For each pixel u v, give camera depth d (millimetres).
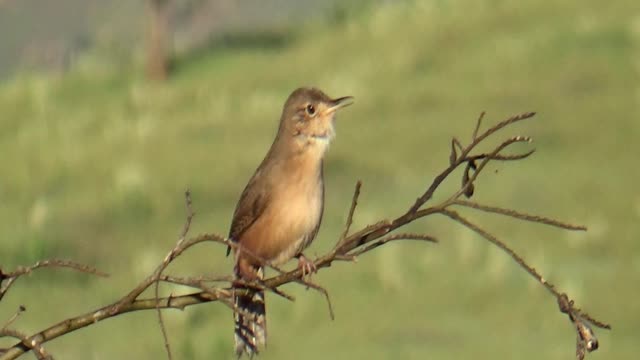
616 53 28141
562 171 22016
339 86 28422
